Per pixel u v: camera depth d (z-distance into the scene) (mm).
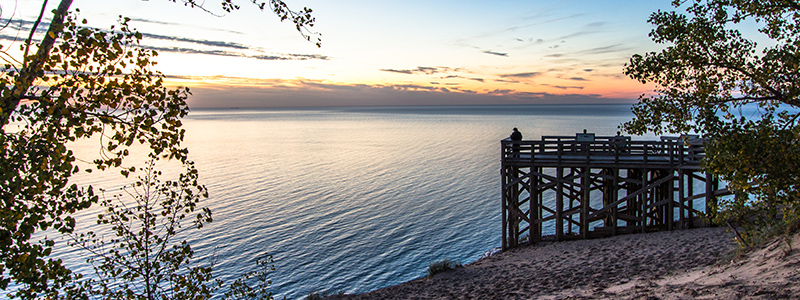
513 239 21422
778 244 10422
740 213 11422
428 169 61625
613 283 12398
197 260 28281
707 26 8719
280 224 36000
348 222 36344
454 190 46938
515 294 13242
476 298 13602
